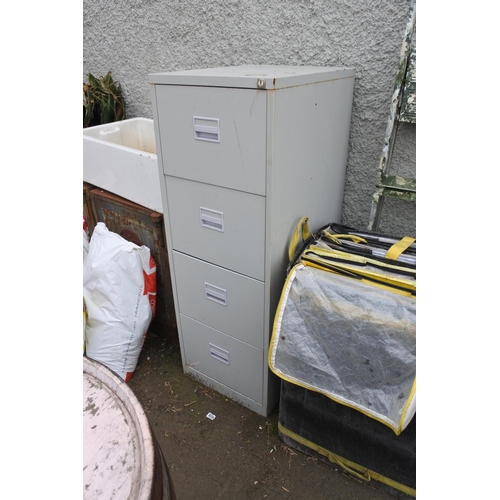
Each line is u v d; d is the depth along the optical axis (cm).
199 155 124
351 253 119
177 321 165
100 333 167
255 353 144
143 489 63
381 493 126
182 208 138
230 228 129
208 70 133
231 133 114
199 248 141
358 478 130
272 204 117
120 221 182
